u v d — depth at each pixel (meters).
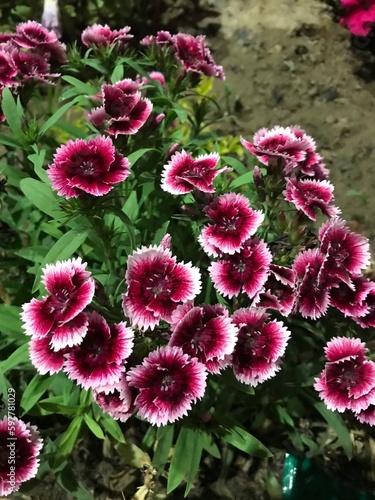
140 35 0.54
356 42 0.53
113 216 0.30
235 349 0.24
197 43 0.35
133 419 0.31
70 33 0.53
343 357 0.25
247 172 0.32
